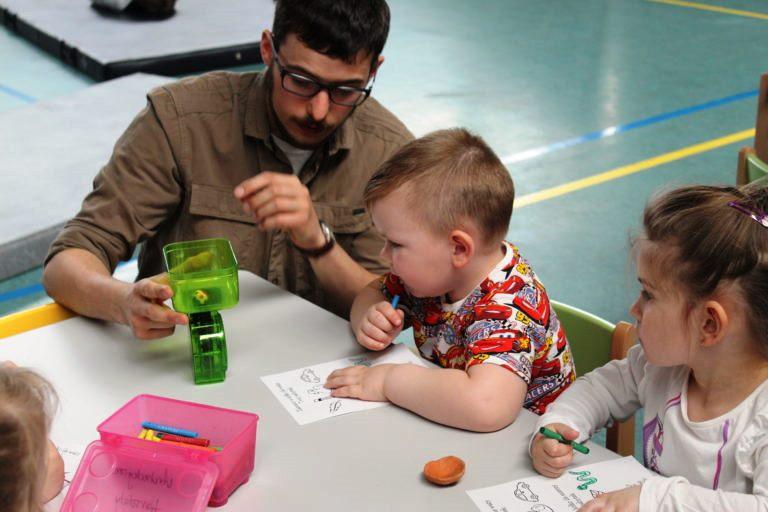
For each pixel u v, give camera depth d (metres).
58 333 1.41
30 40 5.50
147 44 5.03
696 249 1.00
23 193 3.26
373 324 1.35
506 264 1.35
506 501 1.03
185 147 1.71
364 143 1.79
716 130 4.27
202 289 1.26
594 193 3.63
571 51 5.53
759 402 1.04
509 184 1.32
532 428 1.18
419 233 1.28
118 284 1.41
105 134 3.85
